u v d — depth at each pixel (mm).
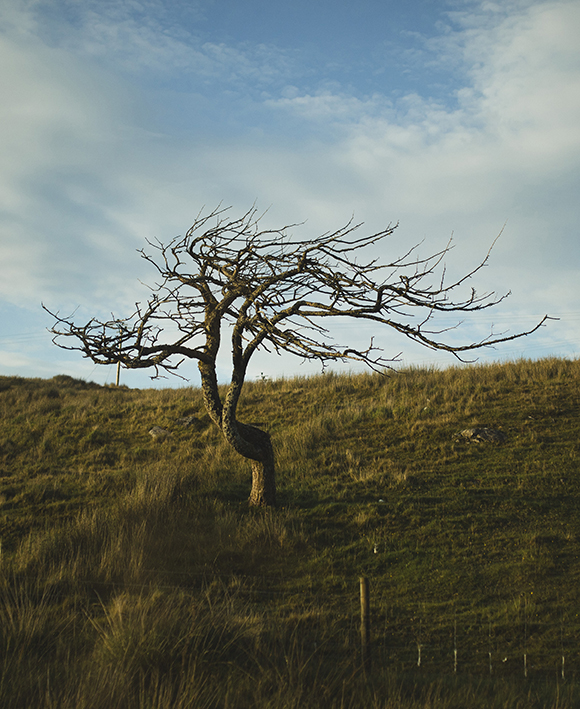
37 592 6992
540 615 6957
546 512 10406
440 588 7879
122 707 4270
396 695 4613
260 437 11547
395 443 15461
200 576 8203
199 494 12164
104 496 12531
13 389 27953
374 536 9758
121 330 9500
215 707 4449
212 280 11625
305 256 10070
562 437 14430
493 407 17406
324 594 7730
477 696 4871
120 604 6141
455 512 10633
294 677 4930
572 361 21812
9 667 4934
